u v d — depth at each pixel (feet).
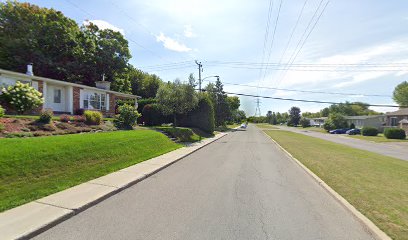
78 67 106.83
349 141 97.35
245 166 35.50
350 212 17.57
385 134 121.19
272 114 449.89
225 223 15.39
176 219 15.88
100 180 24.67
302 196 21.43
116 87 125.80
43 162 23.63
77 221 15.43
